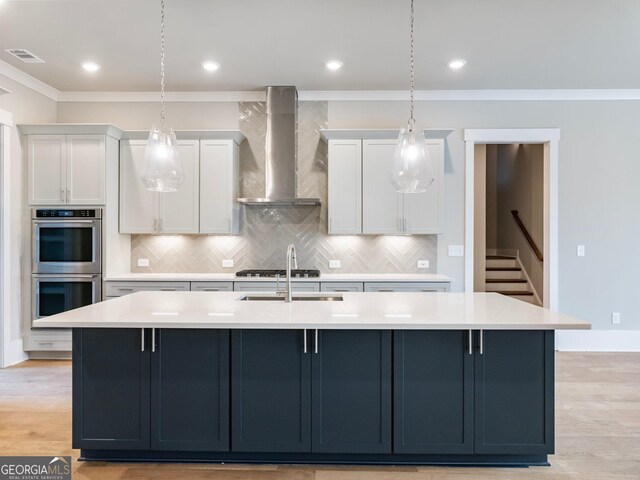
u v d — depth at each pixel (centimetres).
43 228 462
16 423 315
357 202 488
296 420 254
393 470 254
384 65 433
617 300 514
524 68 442
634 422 318
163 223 488
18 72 448
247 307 279
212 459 263
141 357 256
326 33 365
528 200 717
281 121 493
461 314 254
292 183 491
